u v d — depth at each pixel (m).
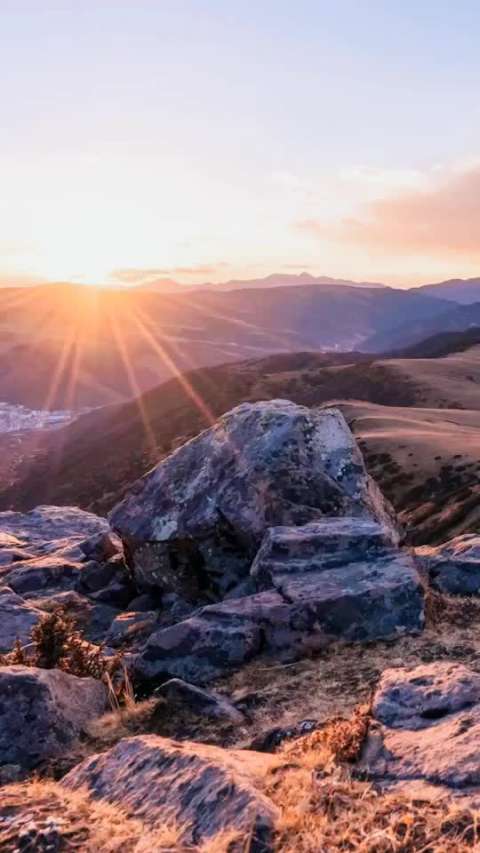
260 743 8.70
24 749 9.64
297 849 5.02
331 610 12.41
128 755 7.21
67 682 10.95
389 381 164.00
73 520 33.72
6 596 18.67
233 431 18.91
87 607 18.67
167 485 18.64
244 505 16.98
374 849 4.88
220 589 16.92
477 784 5.73
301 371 199.75
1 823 6.02
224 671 11.94
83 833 5.69
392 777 6.20
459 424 103.56
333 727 7.47
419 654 11.28
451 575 15.70
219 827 5.45
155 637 12.55
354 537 14.63
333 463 18.17
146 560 18.03
